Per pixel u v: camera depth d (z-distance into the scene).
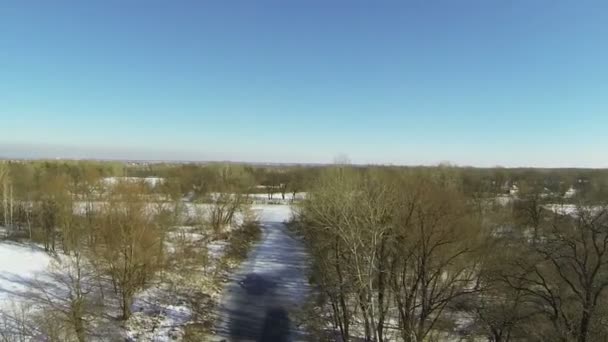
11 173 65.75
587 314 22.08
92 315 30.28
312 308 36.25
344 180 33.25
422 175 48.44
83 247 38.00
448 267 30.70
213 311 35.88
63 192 47.31
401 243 26.66
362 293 27.14
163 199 55.88
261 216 81.00
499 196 73.31
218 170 97.81
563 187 63.50
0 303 30.73
